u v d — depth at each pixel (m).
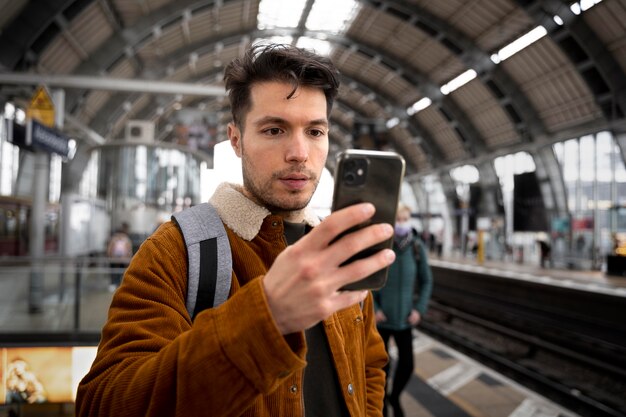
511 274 15.88
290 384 0.98
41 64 16.41
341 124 41.06
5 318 4.52
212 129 21.78
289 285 0.59
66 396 4.43
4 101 13.73
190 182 13.58
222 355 0.63
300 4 22.34
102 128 22.56
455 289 18.33
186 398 0.65
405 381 3.76
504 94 23.27
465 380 5.18
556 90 20.73
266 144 0.98
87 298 4.71
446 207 33.22
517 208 18.17
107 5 16.44
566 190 21.69
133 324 0.85
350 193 0.68
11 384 4.34
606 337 9.83
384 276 0.67
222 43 24.44
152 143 13.02
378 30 24.20
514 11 18.70
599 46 16.92
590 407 5.53
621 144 18.14
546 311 12.31
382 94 31.64
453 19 21.03
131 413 0.69
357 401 1.17
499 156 25.42
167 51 23.50
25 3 13.16
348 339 1.22
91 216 13.32
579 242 18.36
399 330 3.79
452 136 30.12
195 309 0.97
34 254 8.54
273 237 1.08
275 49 0.99
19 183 17.34
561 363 7.59
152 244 0.99
